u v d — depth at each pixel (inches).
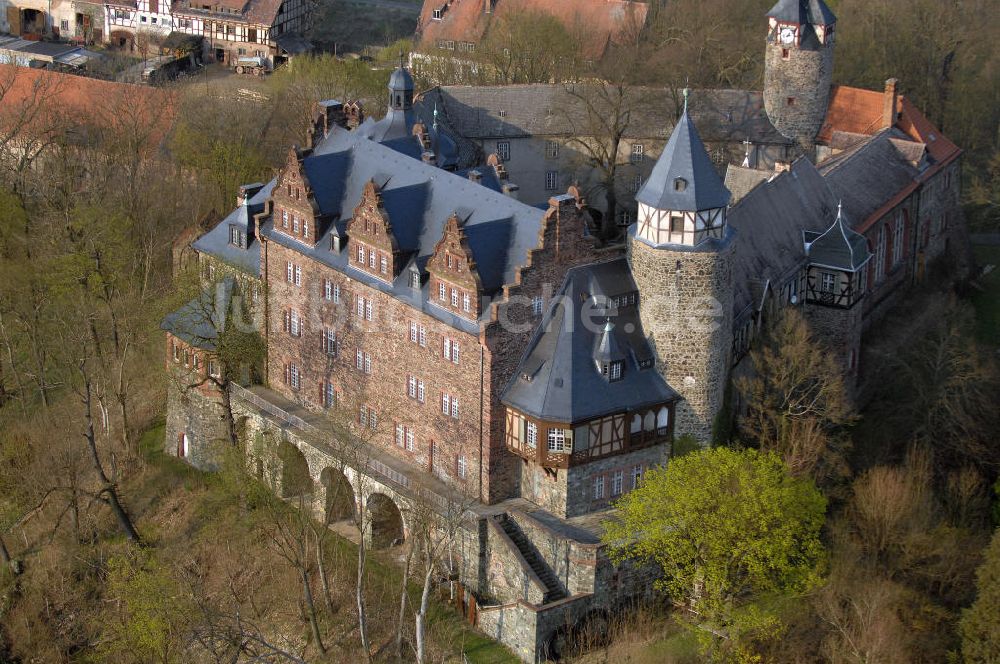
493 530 4722.0
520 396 4712.1
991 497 5036.9
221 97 7854.3
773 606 4483.3
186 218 6815.9
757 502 4313.5
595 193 7263.8
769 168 7091.5
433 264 4854.8
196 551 5251.0
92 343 6008.9
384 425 5221.5
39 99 7372.1
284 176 5403.5
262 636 4820.4
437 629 4677.7
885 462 5083.7
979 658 4318.4
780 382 4857.3
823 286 5600.4
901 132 6875.0
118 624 4970.5
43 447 5846.5
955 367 5329.7
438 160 6235.2
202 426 5693.9
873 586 4500.5
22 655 5103.3
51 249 6018.7
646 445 4815.5
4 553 5383.9
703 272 4680.1
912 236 6530.5
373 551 5103.3
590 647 4539.9
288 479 5418.3
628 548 4547.2
